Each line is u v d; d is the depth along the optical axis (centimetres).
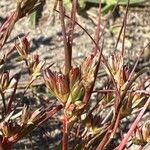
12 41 16
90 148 10
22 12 10
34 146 13
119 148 9
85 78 8
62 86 8
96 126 10
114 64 9
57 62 16
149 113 15
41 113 9
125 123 14
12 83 10
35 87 15
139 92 9
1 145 9
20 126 9
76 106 8
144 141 9
